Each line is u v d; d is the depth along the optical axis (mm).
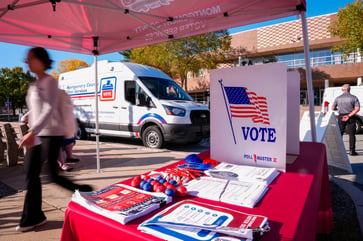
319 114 5227
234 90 1727
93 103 8883
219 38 21547
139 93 7551
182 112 6953
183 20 3803
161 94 7566
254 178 1363
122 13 3666
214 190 1231
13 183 4312
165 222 886
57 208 3160
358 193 3586
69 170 4996
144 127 7660
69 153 5723
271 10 3299
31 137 2188
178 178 1396
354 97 6191
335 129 4887
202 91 28656
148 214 1008
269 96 1588
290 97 2061
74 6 3389
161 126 7031
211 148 1896
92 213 1018
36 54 2229
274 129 1596
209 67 22234
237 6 3350
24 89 42469
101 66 8633
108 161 5852
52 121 2365
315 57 24641
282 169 1581
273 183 1367
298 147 2062
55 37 4258
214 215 947
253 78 1637
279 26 24703
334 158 5168
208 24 3848
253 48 26375
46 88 2223
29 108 2385
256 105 1649
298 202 1105
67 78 9898
